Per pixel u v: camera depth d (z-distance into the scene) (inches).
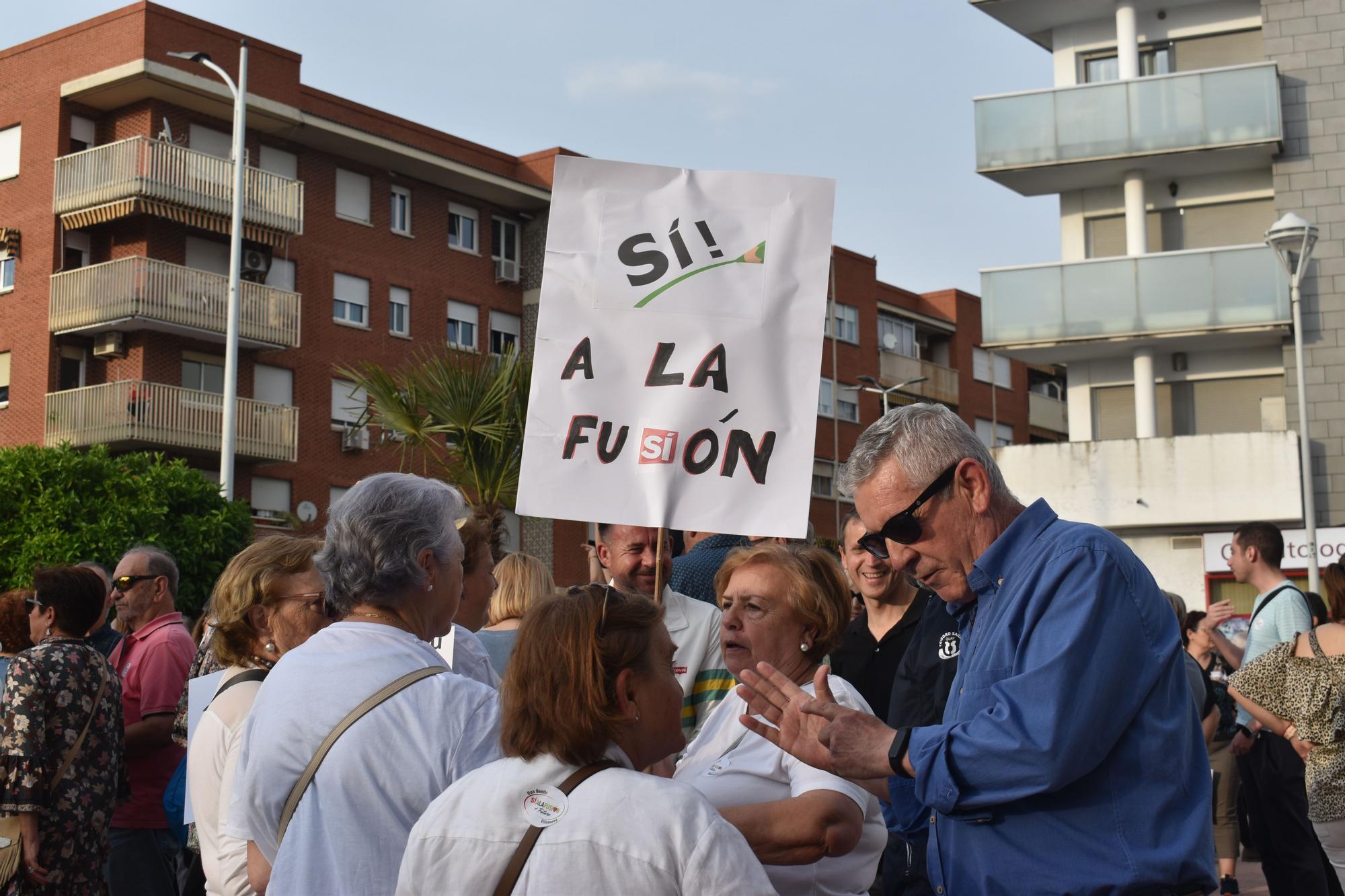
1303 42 949.2
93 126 1221.7
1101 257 1005.2
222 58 1226.0
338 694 125.0
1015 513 129.6
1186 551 943.0
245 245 1245.1
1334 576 237.1
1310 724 230.4
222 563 1016.2
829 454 1796.3
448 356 680.4
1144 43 997.2
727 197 167.5
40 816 218.8
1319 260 930.7
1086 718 113.4
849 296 1873.8
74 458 991.6
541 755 107.3
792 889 132.4
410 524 133.4
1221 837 373.7
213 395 1190.3
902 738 118.3
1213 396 986.1
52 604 231.3
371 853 119.3
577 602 110.0
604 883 100.0
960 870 122.3
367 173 1360.7
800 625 147.6
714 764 141.9
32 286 1198.3
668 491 161.0
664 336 164.6
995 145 973.8
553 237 168.1
